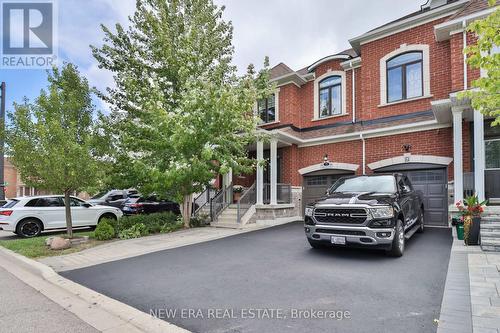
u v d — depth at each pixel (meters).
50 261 6.91
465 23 9.37
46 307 4.22
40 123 8.44
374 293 4.27
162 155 10.54
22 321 3.73
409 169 11.27
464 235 7.22
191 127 9.82
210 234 10.17
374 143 12.22
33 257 7.38
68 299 4.54
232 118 10.55
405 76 11.91
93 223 12.59
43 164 8.38
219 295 4.40
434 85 11.05
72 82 9.63
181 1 12.54
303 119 15.03
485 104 4.80
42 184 8.75
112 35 12.09
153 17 11.47
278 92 15.16
